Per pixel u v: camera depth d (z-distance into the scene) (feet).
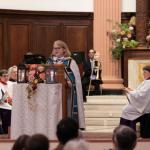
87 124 36.11
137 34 45.57
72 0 48.16
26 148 13.24
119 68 45.85
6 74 31.12
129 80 44.37
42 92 25.03
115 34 45.34
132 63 44.24
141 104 28.32
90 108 38.37
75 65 26.99
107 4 46.55
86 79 40.96
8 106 30.48
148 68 28.89
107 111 37.70
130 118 28.45
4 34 47.01
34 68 25.22
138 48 44.21
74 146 12.15
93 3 47.21
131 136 14.61
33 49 47.85
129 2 47.65
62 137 16.11
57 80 25.21
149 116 28.12
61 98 25.21
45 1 47.93
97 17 46.65
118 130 14.78
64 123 16.19
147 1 46.14
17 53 47.55
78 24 48.39
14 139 25.20
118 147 14.67
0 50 46.91
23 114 25.21
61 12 47.96
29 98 24.97
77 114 26.89
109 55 46.01
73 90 26.73
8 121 30.60
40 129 25.09
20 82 25.25
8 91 30.73
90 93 42.83
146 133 28.02
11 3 47.06
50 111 25.02
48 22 48.21
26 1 47.50
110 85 45.03
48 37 48.24
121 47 44.68
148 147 25.94
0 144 25.00
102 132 31.17
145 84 28.55
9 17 47.24
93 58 42.93
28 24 47.75
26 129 25.18
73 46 48.37
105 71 45.83
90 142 25.30
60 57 27.04
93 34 47.06
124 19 47.50
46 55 48.16
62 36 48.37
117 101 39.19
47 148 13.29
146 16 45.85
